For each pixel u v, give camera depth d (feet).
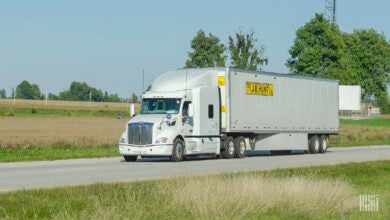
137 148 99.50
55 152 120.67
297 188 49.88
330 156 122.11
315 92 136.36
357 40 422.00
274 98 123.44
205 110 107.34
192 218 43.06
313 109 135.54
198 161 102.58
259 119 119.03
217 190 47.39
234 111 112.47
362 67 422.00
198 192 47.16
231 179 55.21
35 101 573.33
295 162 101.24
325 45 316.81
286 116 126.72
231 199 45.57
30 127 231.50
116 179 66.95
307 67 314.14
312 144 135.13
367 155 125.29
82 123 268.00
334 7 356.59
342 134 214.48
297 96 130.41
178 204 46.03
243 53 239.50
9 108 428.56
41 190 53.16
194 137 104.99
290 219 44.88
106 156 112.98
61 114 383.45
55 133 191.42
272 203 47.21
